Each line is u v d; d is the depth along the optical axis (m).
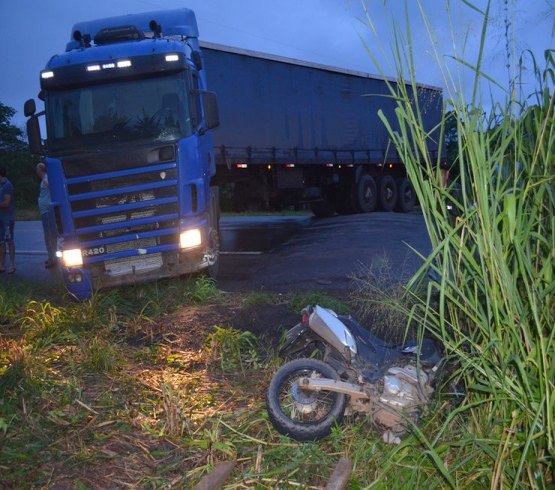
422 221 17.72
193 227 8.73
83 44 9.99
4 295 8.75
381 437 4.63
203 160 9.18
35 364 5.97
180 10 11.16
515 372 3.76
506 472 3.68
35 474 4.11
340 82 21.47
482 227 3.65
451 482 3.62
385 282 8.58
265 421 4.96
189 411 5.17
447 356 4.21
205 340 6.77
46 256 14.37
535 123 3.84
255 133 17.72
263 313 7.69
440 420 4.48
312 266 11.18
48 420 4.87
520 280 3.87
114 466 4.31
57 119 8.69
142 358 6.51
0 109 40.38
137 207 8.59
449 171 4.25
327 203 22.17
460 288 4.03
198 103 9.15
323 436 4.59
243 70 17.41
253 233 17.11
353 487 4.09
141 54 8.71
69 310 7.90
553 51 3.73
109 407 5.17
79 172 8.52
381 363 4.80
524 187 3.84
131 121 8.66
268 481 4.17
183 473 4.27
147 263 8.73
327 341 4.81
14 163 37.84
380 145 23.42
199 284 8.67
